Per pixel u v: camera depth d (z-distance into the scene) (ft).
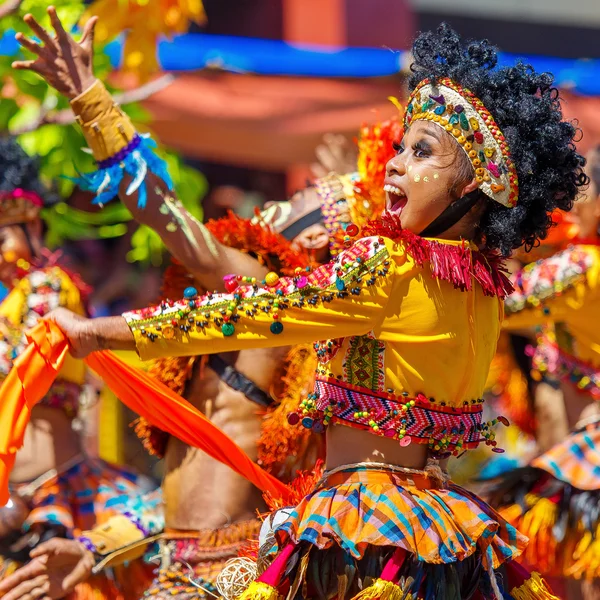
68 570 34.71
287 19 83.10
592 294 38.58
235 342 24.30
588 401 43.42
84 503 40.29
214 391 33.04
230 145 66.49
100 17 44.83
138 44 45.65
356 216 33.60
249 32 84.38
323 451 32.50
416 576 23.86
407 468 25.38
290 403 32.17
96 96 30.14
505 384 49.24
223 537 32.45
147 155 30.58
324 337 24.44
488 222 25.53
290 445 32.35
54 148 47.19
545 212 26.05
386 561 24.03
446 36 26.03
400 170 25.41
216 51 69.87
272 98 67.15
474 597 25.52
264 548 25.59
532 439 50.55
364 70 71.82
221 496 32.65
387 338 24.84
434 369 25.11
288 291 24.30
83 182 30.89
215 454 29.01
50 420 40.11
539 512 41.57
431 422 25.14
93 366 28.43
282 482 32.09
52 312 25.02
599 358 42.63
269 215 34.17
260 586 23.90
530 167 25.12
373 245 24.62
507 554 25.18
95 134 30.19
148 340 24.38
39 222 42.04
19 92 47.55
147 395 28.68
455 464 57.67
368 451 25.38
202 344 24.34
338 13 82.28
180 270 33.30
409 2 83.66
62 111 46.93
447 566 24.54
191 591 32.27
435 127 25.08
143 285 67.21
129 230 68.18
